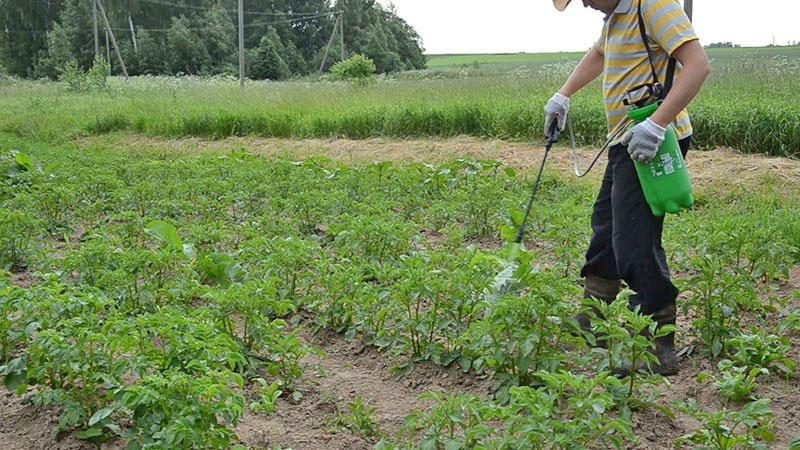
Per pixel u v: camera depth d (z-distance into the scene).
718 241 6.26
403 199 9.12
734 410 4.36
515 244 5.41
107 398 4.01
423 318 5.12
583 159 12.07
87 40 71.62
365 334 5.41
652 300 4.75
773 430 4.18
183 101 21.16
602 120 12.81
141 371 3.94
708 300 5.18
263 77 64.88
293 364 4.77
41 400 4.12
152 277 5.97
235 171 10.48
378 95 18.47
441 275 5.17
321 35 79.81
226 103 19.83
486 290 5.06
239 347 4.62
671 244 6.83
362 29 77.12
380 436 4.19
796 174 10.05
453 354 4.99
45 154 13.59
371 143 15.01
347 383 4.88
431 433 3.72
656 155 4.48
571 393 4.33
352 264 6.37
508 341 4.37
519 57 74.81
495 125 14.09
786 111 11.33
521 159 12.34
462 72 28.06
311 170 10.52
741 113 11.67
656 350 4.78
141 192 9.24
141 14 73.56
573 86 5.24
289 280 6.14
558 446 3.39
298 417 4.42
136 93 27.52
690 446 4.02
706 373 4.55
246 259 6.44
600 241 5.07
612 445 3.96
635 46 4.55
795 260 6.97
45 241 8.02
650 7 4.43
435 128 14.96
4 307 4.47
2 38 77.25
